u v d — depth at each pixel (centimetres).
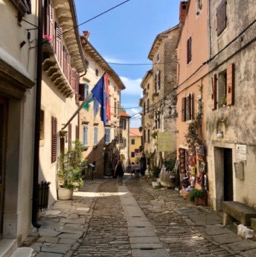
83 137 2395
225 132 962
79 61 1738
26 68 651
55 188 1181
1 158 582
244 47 816
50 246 630
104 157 3188
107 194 1519
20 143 603
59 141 1261
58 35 1094
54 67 938
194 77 1345
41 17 743
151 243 681
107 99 1520
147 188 1789
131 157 6538
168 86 2127
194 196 1167
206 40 1173
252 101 774
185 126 1501
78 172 1273
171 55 2147
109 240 707
